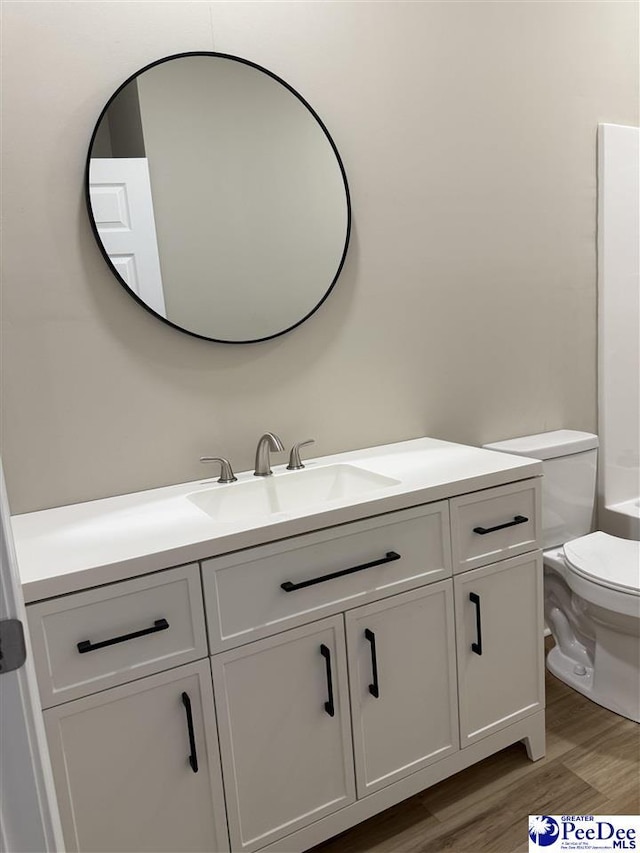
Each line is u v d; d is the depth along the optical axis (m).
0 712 0.73
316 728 1.48
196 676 1.32
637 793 1.69
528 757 1.86
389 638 1.55
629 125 2.52
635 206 2.55
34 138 1.54
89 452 1.67
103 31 1.59
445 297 2.17
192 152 1.71
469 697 1.70
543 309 2.40
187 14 1.69
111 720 1.25
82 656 1.21
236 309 1.80
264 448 1.78
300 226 1.86
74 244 1.61
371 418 2.07
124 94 1.61
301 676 1.45
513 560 1.73
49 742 1.19
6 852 0.75
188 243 1.72
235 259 1.78
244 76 1.76
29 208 1.55
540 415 2.45
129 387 1.71
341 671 1.49
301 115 1.84
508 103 2.22
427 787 1.67
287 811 1.46
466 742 1.71
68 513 1.58
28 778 0.75
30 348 1.59
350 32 1.91
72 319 1.62
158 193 1.68
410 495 1.52
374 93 1.97
